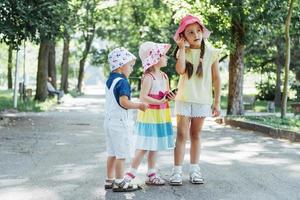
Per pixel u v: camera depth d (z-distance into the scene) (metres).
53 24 14.38
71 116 17.31
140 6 41.03
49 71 30.27
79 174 6.91
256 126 12.94
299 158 8.30
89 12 38.12
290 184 6.28
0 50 55.25
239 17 16.09
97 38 49.78
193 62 6.27
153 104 6.11
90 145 9.89
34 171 7.12
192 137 6.38
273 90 36.31
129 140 5.84
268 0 15.57
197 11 16.72
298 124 12.84
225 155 8.63
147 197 5.61
